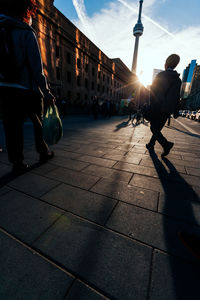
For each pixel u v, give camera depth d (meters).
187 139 5.05
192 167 2.50
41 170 2.21
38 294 0.74
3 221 1.22
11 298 0.72
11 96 1.74
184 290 0.77
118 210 1.39
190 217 1.33
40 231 1.13
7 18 1.55
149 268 0.88
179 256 0.96
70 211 1.35
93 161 2.66
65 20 19.48
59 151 3.22
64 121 9.77
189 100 95.81
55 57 18.12
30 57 1.72
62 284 0.79
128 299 0.73
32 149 3.27
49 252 0.96
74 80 23.73
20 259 0.91
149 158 2.91
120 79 47.28
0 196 1.55
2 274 0.83
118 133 5.80
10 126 1.84
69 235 1.10
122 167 2.42
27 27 1.68
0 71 1.63
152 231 1.16
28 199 1.52
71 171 2.20
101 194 1.64
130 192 1.69
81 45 24.02
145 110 3.01
